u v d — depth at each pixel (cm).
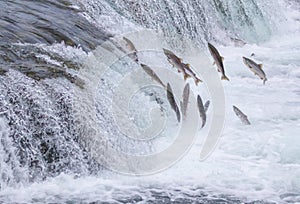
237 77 1136
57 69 767
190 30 1321
